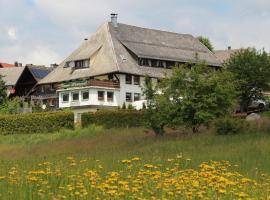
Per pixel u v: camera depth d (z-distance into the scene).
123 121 60.72
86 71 85.69
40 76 97.75
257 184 15.60
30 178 15.30
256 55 83.06
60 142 48.59
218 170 18.03
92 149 38.88
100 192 13.69
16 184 15.23
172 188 14.08
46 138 54.88
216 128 40.62
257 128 41.03
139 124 60.50
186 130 45.56
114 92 80.25
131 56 85.94
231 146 31.33
